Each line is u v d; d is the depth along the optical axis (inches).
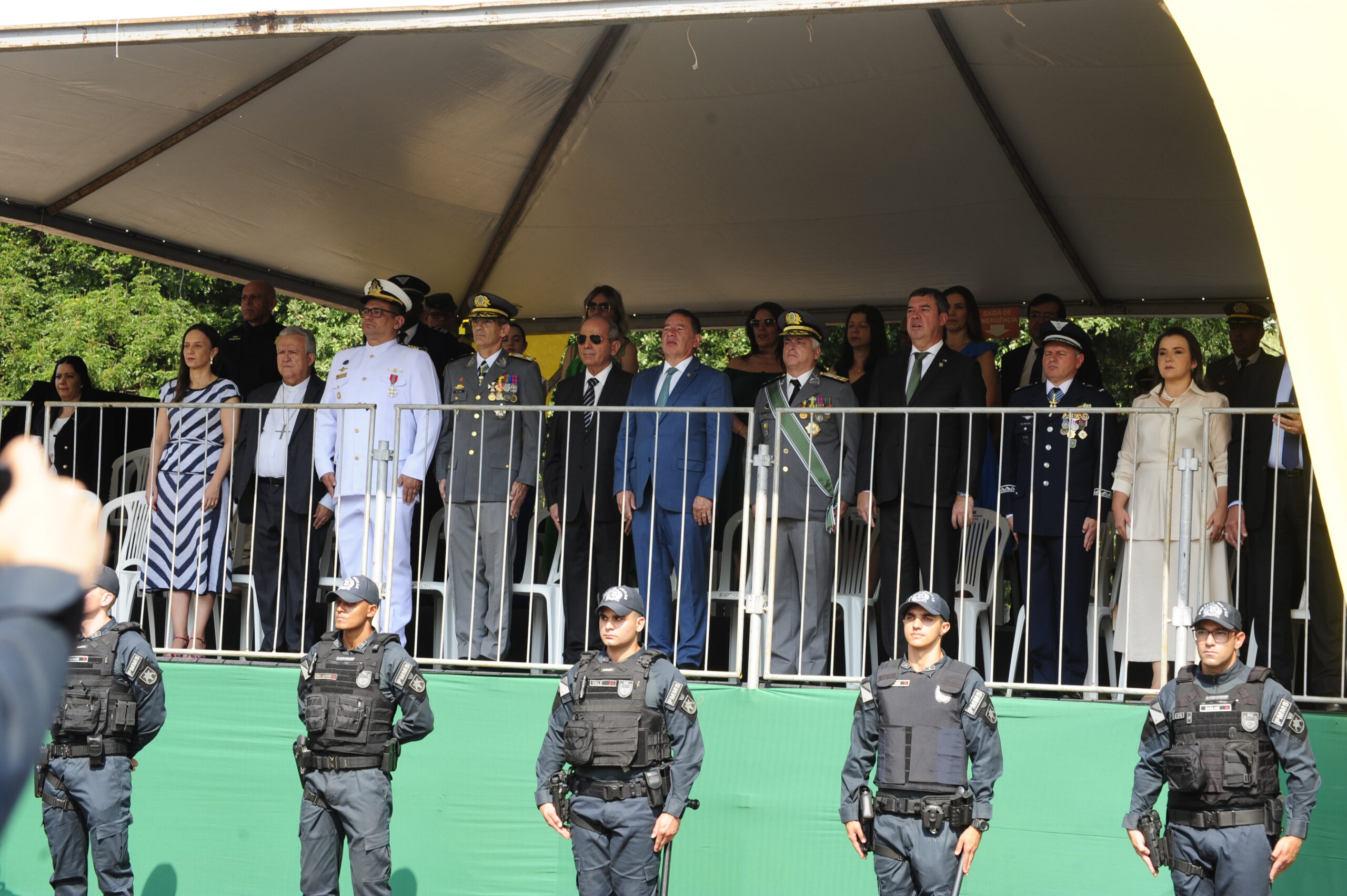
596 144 357.1
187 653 289.0
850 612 275.9
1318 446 154.6
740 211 392.8
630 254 431.5
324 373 789.2
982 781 217.9
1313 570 245.9
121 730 246.4
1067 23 272.1
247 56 289.3
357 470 292.0
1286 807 211.6
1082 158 338.6
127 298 823.7
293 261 429.4
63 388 330.0
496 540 285.3
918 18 280.5
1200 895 206.8
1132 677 282.0
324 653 239.3
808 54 301.7
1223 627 206.8
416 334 343.6
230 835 277.1
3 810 29.9
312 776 234.5
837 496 267.4
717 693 258.5
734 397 314.5
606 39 303.6
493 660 285.1
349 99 318.7
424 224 405.1
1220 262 402.9
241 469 303.4
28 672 31.8
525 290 464.8
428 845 266.8
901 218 389.7
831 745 252.2
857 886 248.2
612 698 225.3
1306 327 156.7
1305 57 163.2
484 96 325.4
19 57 282.0
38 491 34.7
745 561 263.7
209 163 348.2
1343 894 229.1
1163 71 286.2
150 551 298.7
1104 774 240.8
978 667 285.3
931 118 326.3
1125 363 668.7
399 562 285.4
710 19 198.2
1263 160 161.2
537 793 229.8
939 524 265.0
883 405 275.1
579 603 280.8
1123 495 255.3
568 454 272.4
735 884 252.7
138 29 215.2
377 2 208.2
